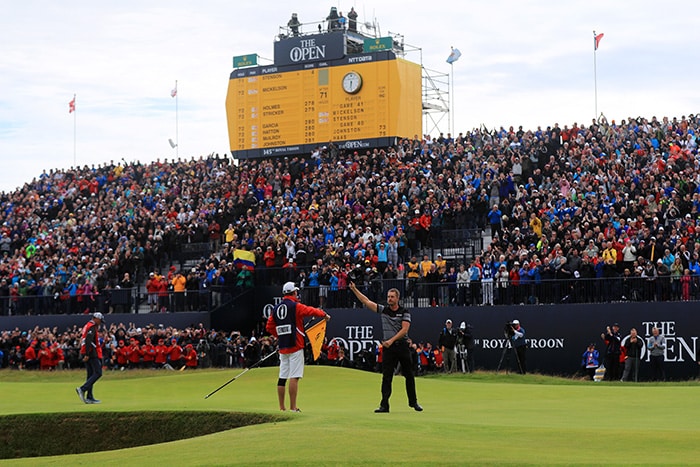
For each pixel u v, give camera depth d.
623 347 33.69
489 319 37.84
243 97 52.94
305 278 41.94
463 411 18.50
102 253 47.47
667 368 35.16
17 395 24.97
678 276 35.25
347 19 51.97
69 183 55.72
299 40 51.62
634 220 37.56
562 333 36.62
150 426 17.27
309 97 51.34
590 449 12.30
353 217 44.28
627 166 42.28
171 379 27.88
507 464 10.82
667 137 43.66
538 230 39.28
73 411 17.88
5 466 12.55
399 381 26.72
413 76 50.88
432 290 39.00
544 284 37.16
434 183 44.94
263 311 43.44
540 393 23.91
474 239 42.47
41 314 45.03
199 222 48.12
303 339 16.88
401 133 49.72
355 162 48.97
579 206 39.97
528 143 46.03
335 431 13.39
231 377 27.64
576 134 45.81
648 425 15.58
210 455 12.00
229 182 50.59
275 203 48.97
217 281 43.09
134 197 52.84
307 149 51.34
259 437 13.19
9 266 48.56
